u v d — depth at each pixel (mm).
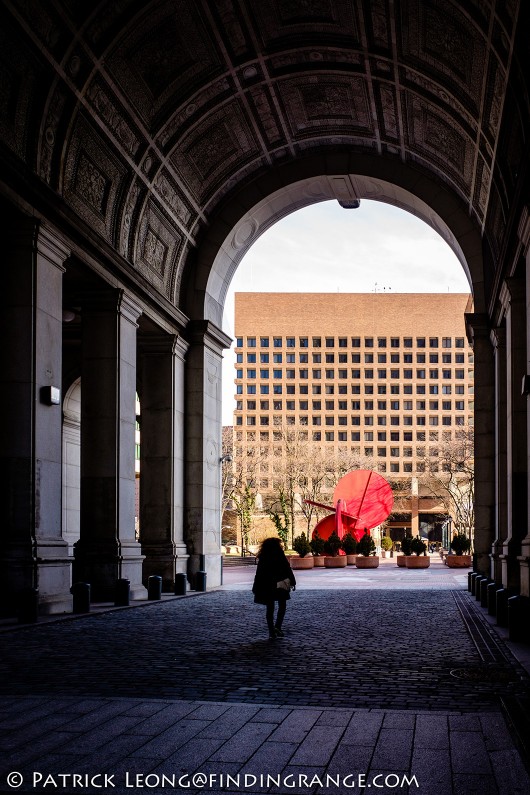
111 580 20547
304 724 6840
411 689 8633
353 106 24297
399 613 18531
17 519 16094
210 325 27344
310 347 143125
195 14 19172
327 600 22922
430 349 141750
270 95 23625
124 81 19219
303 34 21031
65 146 17953
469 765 5676
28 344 16359
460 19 17016
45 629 14695
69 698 7977
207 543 27156
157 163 22656
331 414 141625
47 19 15742
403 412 140625
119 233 21766
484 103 18688
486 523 25906
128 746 6125
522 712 7176
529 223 15891
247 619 16859
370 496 62125
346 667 10180
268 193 27391
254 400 142625
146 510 25484
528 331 16453
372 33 20266
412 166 26672
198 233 27438
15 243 16500
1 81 15453
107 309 21266
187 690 8578
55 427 17188
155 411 25750
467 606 20578
